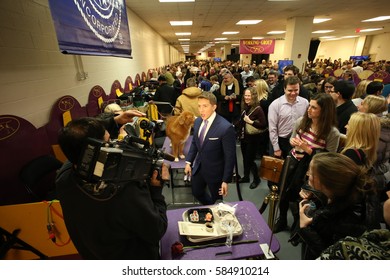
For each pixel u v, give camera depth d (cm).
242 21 914
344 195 105
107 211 76
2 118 167
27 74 197
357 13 788
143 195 84
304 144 179
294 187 189
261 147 348
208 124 189
